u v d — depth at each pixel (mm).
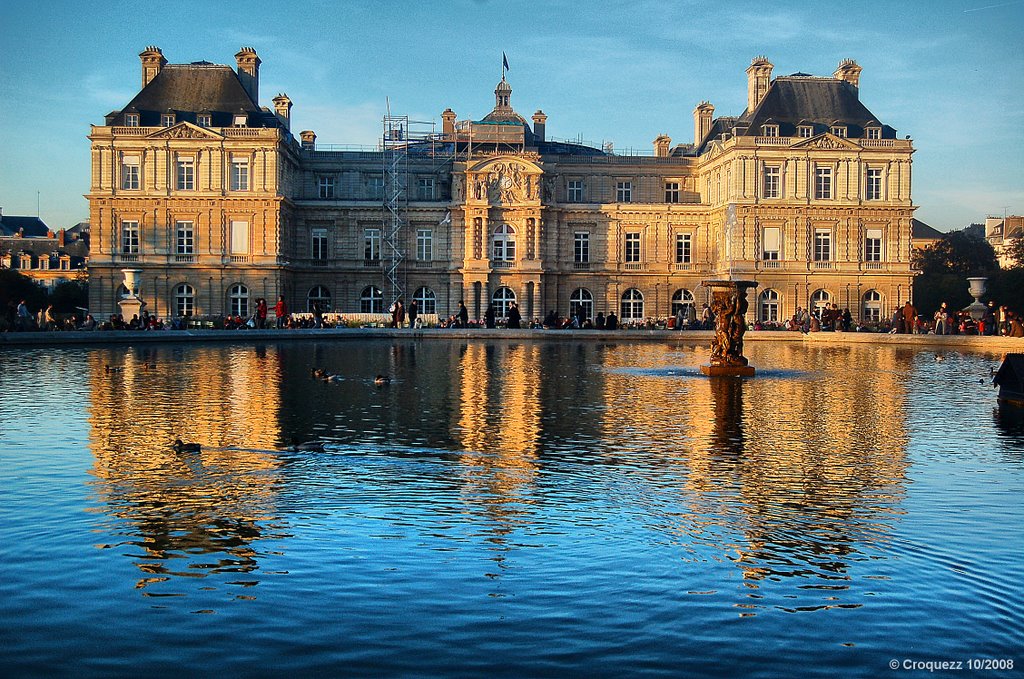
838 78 115375
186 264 104562
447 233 115188
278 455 23984
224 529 17547
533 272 112812
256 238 105188
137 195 103938
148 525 17750
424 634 13109
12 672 11992
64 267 178250
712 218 116250
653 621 13578
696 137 130125
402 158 119562
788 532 17578
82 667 12156
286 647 12703
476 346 70625
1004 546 16781
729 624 13492
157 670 12094
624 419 30375
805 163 109062
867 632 13266
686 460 23750
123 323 75875
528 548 16594
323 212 114312
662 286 116938
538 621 13555
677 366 51125
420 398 35281
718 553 16391
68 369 46188
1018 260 151625
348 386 39125
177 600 14203
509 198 113500
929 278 158375
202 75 109188
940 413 32188
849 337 81250
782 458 24078
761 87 116688
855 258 110250
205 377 42531
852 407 33625
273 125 109125
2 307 116000
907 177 110438
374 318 97688
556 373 46188
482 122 119812
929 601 14328
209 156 104562
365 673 12031
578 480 21484
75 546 16516
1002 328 80375
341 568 15531
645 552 16422
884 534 17453
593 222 116438
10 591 14500
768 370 49375
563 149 131375
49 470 22062
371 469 22484
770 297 109750
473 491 20438
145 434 26797
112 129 103938
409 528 17688
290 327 88562
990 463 23562
